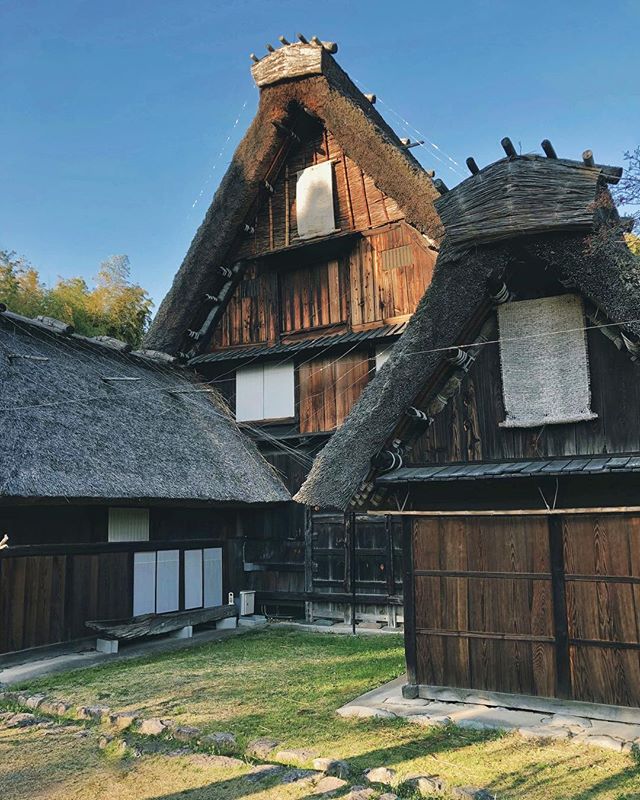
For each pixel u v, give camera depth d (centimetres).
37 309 1739
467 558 638
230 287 1473
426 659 644
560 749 498
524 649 601
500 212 591
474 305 630
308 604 1241
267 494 1222
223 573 1264
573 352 622
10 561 867
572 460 602
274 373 1395
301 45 1301
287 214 1413
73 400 1027
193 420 1280
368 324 1295
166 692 717
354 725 572
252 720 599
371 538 1200
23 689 745
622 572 568
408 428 671
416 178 1206
